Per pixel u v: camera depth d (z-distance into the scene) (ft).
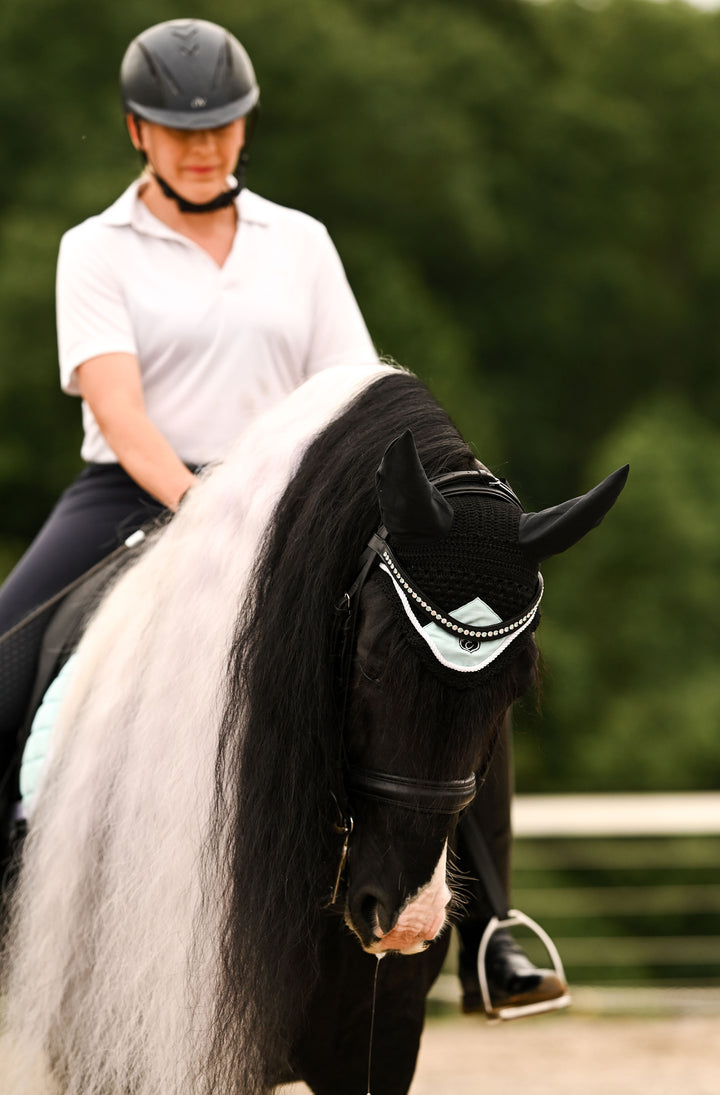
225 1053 11.25
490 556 10.50
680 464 120.88
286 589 11.21
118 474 15.61
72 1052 12.57
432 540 10.46
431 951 13.53
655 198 150.61
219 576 12.03
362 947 12.42
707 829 35.91
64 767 12.98
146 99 14.93
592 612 114.11
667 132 152.56
